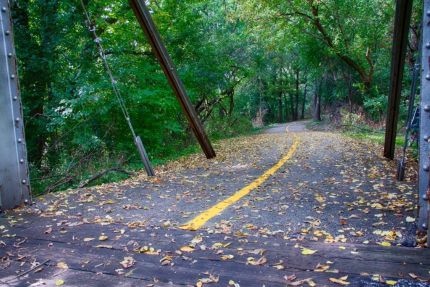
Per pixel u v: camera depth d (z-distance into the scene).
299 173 8.34
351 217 4.61
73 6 12.34
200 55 20.55
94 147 12.86
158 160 13.23
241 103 42.53
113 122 13.81
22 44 11.42
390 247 3.50
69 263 3.32
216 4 26.38
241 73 28.94
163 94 14.52
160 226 4.44
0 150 5.33
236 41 26.23
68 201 5.97
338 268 3.05
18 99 5.55
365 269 3.01
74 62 12.99
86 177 10.89
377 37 22.44
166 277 2.99
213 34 25.12
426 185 3.84
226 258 3.34
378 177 7.32
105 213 5.16
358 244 3.62
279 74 54.03
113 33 14.84
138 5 8.60
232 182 7.52
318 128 32.62
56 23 12.16
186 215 4.97
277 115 66.38
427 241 3.51
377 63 25.23
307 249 3.49
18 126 5.56
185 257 3.39
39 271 3.17
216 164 10.68
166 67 9.89
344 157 10.69
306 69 37.09
